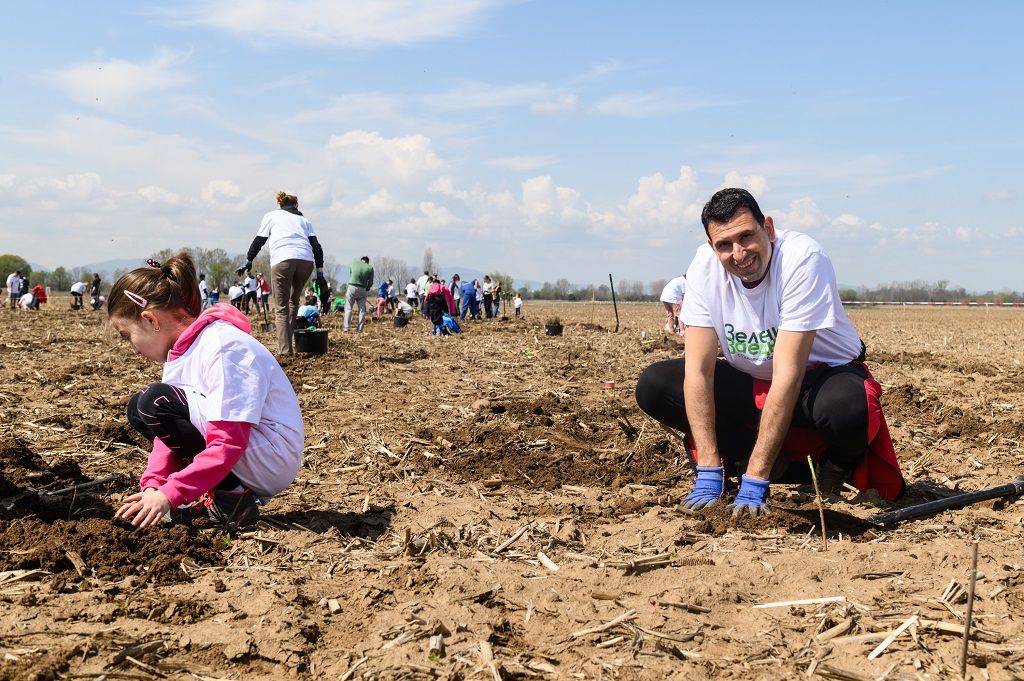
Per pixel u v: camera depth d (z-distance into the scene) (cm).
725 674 246
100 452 496
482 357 1104
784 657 255
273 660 256
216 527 367
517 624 282
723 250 383
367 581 318
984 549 332
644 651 259
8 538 332
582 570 329
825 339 415
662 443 562
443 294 1723
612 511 421
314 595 302
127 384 757
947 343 1873
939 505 404
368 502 425
